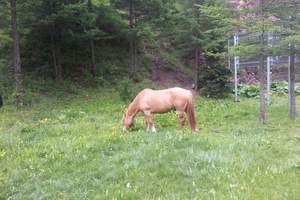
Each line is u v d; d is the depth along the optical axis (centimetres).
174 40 2597
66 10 1966
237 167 927
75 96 2128
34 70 2289
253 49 1575
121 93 2088
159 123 1530
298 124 1534
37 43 2386
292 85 1659
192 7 2309
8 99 1919
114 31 2525
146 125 1459
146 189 828
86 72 2384
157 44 2880
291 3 1591
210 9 1652
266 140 1214
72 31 2219
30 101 1928
